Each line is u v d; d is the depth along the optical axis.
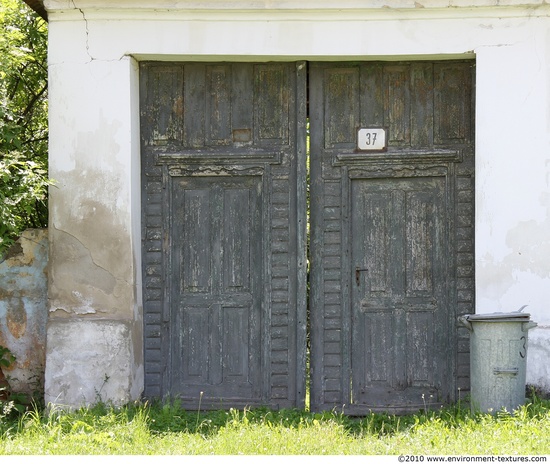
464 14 9.16
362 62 9.51
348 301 9.47
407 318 9.46
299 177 9.45
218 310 9.52
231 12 9.23
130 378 9.09
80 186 9.23
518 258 9.04
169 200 9.54
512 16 9.12
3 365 9.41
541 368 8.93
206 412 9.38
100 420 8.18
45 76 11.62
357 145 9.49
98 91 9.26
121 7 9.23
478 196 9.10
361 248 9.51
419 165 9.44
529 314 8.34
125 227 9.20
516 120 9.08
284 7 9.18
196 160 9.51
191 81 9.57
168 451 7.31
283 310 9.47
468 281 9.38
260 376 9.47
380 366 9.46
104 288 9.19
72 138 9.23
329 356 9.49
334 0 9.14
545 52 9.06
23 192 8.88
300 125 9.47
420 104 9.47
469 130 9.41
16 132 9.38
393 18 9.21
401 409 9.41
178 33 9.28
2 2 10.28
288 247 9.47
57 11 9.26
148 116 9.56
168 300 9.52
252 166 9.49
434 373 9.41
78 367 9.10
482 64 9.12
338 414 9.16
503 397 8.29
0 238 8.82
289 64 9.52
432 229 9.45
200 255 9.54
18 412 9.09
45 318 9.48
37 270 9.51
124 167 9.23
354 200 9.52
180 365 9.52
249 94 9.54
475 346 8.41
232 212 9.53
